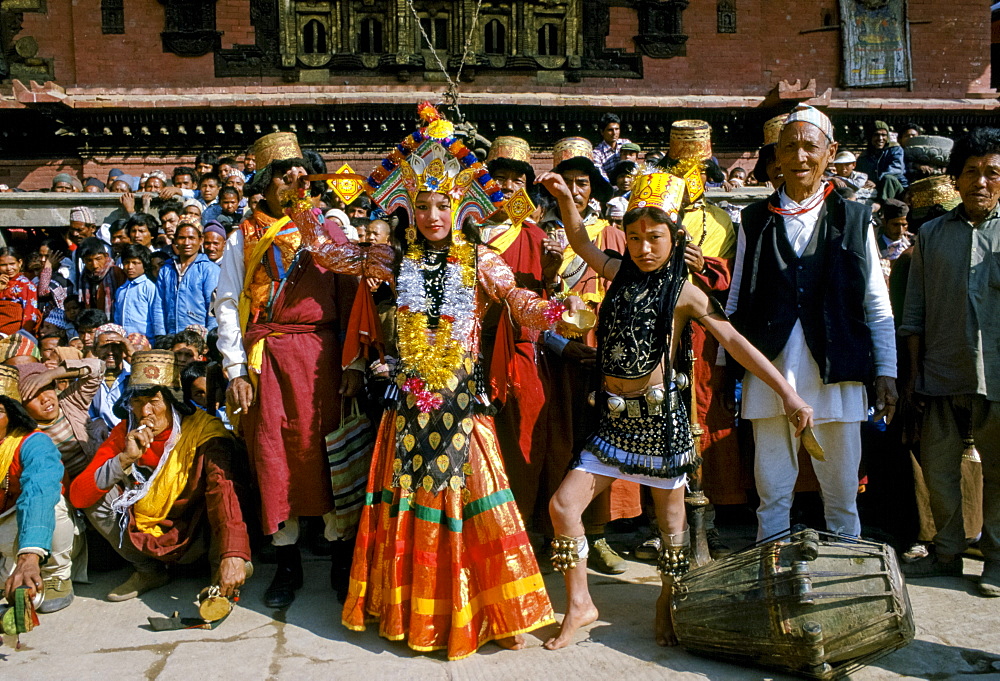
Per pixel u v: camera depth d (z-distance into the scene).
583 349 4.27
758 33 15.30
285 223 3.97
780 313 3.90
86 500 3.96
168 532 4.08
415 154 3.68
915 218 5.29
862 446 4.82
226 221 9.02
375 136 13.98
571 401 4.38
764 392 3.93
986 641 3.54
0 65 13.99
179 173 11.17
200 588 4.20
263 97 13.84
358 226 6.12
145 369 4.08
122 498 4.02
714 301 3.52
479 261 3.71
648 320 3.47
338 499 3.91
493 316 4.05
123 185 11.15
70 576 4.02
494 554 3.49
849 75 15.48
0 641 3.57
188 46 14.23
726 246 4.54
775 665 3.24
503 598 3.46
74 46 14.17
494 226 4.35
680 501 3.54
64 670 3.34
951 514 4.26
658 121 14.46
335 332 4.01
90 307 8.86
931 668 3.32
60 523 3.95
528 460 4.18
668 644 3.52
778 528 4.01
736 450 4.54
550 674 3.28
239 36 14.28
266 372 3.87
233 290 4.01
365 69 14.34
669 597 3.54
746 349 3.47
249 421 3.92
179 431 4.14
